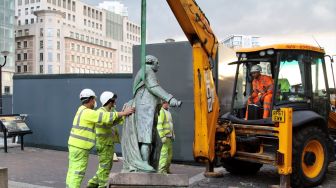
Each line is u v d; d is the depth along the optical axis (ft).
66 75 42.96
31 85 45.09
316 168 28.22
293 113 27.84
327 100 30.53
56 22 392.06
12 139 48.34
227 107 39.29
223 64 38.42
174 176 18.71
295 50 28.17
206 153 26.91
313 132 27.68
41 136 44.57
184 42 36.06
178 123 36.14
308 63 28.96
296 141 26.86
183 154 35.99
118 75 40.34
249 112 29.07
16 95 45.88
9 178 29.68
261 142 28.35
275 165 26.53
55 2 439.22
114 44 474.08
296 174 26.73
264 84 28.99
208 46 26.32
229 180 29.86
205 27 25.93
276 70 27.55
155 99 19.43
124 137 19.58
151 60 19.61
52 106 43.91
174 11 24.32
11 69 289.74
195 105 26.78
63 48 395.55
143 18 19.20
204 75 26.32
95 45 433.89
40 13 390.63
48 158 38.40
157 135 19.66
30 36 392.47
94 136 23.09
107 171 25.22
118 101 40.37
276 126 26.78
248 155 28.17
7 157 38.81
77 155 22.68
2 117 41.88
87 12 479.82
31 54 392.47
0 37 282.15
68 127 43.01
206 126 26.73
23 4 442.50
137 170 18.80
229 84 40.04
